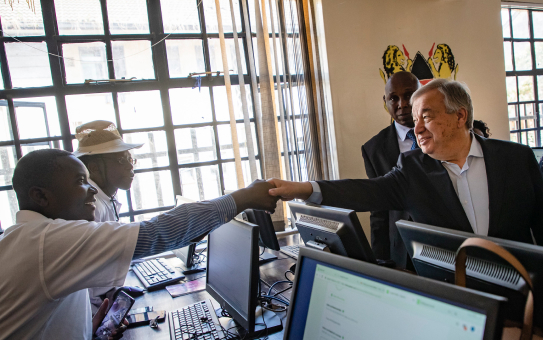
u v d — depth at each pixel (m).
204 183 3.02
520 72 4.33
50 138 2.64
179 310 1.46
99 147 1.69
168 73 2.88
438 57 3.45
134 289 1.73
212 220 1.14
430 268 0.86
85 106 2.72
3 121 2.54
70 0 2.66
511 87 4.32
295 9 3.04
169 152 2.90
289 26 3.06
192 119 2.97
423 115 1.26
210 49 2.99
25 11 2.56
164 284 1.81
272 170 2.89
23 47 2.57
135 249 1.00
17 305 0.89
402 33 3.30
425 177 1.39
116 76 2.80
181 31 2.91
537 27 4.41
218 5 2.80
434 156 1.32
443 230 0.83
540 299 0.65
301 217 1.19
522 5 4.15
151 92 2.86
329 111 3.11
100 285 0.96
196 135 2.98
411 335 0.56
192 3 2.93
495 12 3.69
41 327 0.97
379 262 1.54
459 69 3.54
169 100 2.89
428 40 3.40
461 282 0.60
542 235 1.24
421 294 0.56
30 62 2.59
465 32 3.56
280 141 3.07
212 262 1.46
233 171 3.08
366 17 3.17
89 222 1.01
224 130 3.04
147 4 2.82
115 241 0.96
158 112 2.88
